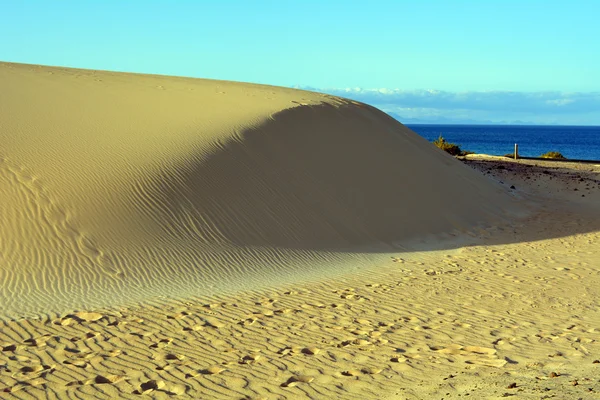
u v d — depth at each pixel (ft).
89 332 29.76
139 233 43.80
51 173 47.65
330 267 45.24
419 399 20.43
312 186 57.82
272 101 76.64
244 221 49.08
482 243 56.65
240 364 25.79
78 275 38.42
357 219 56.44
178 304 34.81
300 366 25.43
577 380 20.94
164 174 49.90
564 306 35.47
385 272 44.45
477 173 84.58
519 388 20.03
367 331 30.42
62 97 71.87
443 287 40.09
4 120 58.03
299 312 33.88
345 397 21.76
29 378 24.13
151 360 26.27
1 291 35.45
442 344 28.37
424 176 71.46
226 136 59.00
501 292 38.91
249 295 37.19
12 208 43.32
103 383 23.72
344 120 75.41
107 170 49.08
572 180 94.43
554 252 52.47
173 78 104.06
